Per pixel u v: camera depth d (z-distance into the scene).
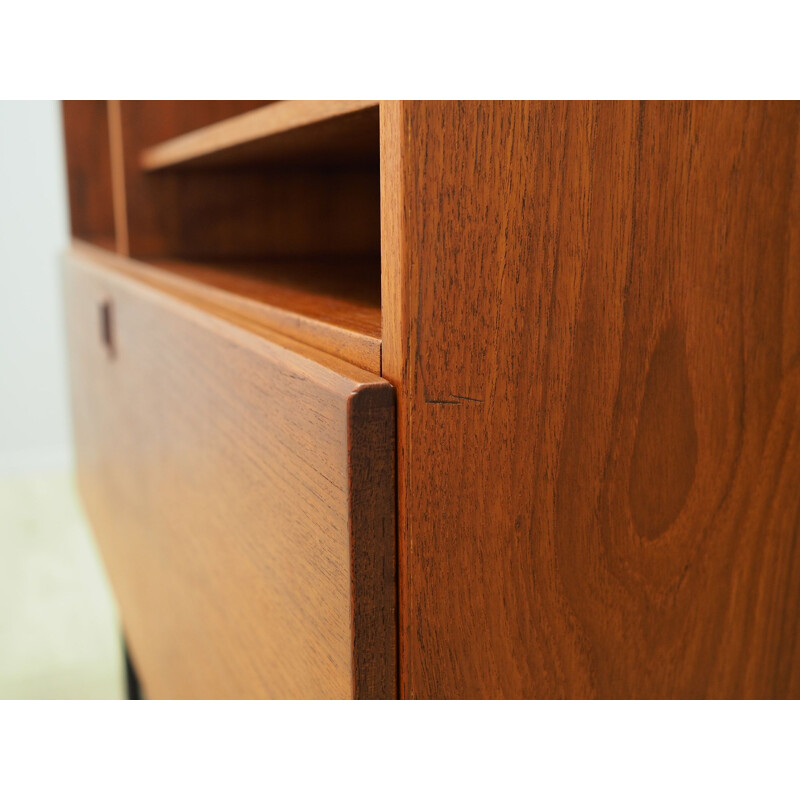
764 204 0.37
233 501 0.48
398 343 0.32
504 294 0.33
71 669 1.23
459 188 0.32
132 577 0.84
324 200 0.91
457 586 0.35
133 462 0.78
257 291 0.55
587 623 0.38
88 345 1.00
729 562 0.41
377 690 0.34
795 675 0.43
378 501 0.33
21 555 1.70
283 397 0.39
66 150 1.29
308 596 0.38
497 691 0.36
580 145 0.33
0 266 2.18
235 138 0.54
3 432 2.25
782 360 0.39
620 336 0.36
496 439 0.34
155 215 0.88
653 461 0.38
